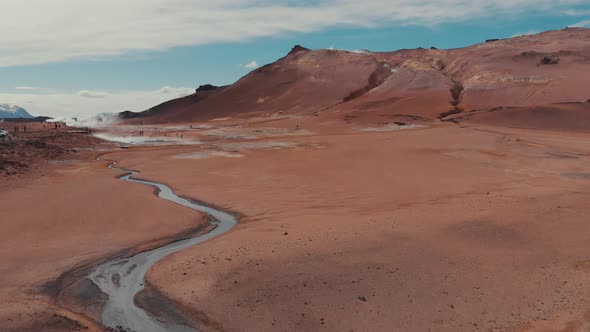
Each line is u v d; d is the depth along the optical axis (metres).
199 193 33.75
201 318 15.60
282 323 15.08
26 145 52.72
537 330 14.36
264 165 46.25
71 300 17.08
